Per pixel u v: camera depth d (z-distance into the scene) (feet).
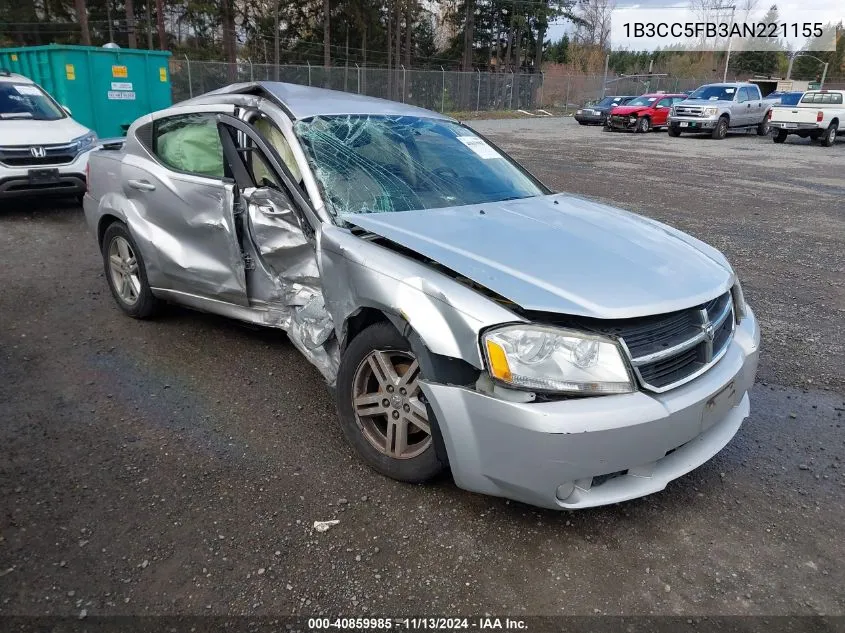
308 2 154.10
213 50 139.64
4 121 27.14
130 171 14.73
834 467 10.69
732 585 8.05
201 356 14.08
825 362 14.84
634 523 9.14
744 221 30.17
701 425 8.69
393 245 9.73
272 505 9.25
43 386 12.56
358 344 9.73
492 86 134.51
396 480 9.81
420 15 186.91
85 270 20.06
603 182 41.32
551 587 7.92
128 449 10.54
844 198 37.22
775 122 71.36
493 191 12.54
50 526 8.67
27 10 122.01
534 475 7.84
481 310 8.05
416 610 7.52
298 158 11.41
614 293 8.37
